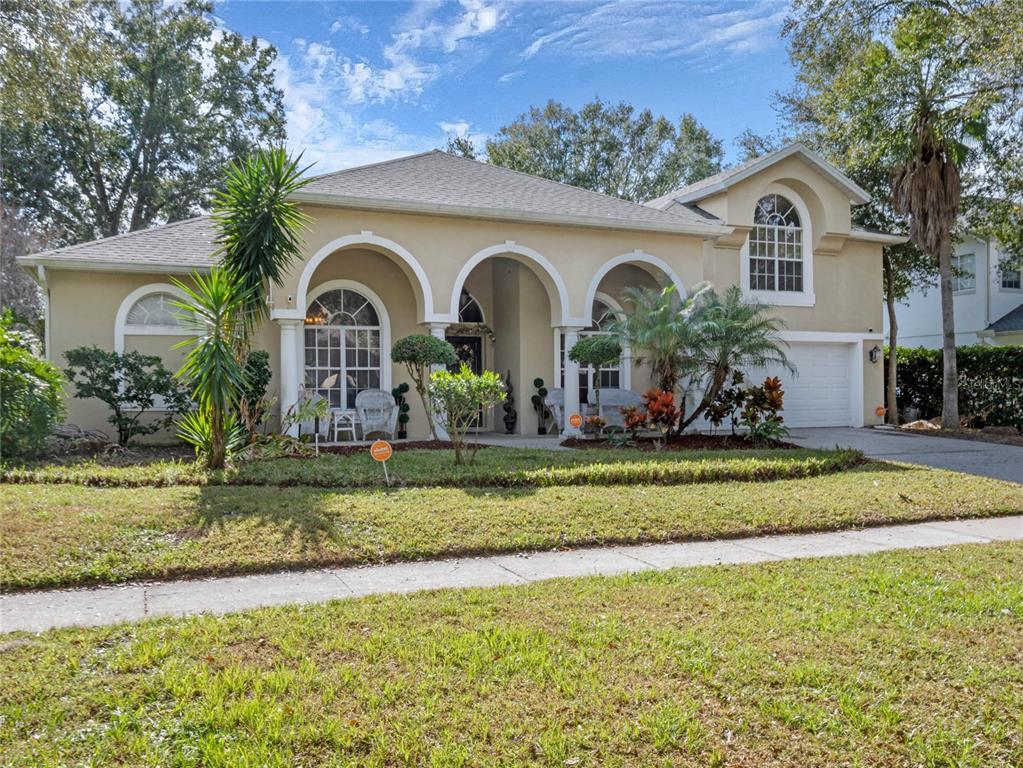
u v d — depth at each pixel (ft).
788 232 62.39
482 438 52.21
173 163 101.30
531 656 13.26
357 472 31.91
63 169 95.81
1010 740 10.75
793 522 26.05
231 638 14.20
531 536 23.29
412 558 21.44
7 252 84.23
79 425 45.96
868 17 57.36
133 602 17.13
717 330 44.60
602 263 52.75
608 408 52.37
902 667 13.00
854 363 64.49
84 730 10.66
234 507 24.97
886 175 68.44
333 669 12.75
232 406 35.37
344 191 46.50
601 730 10.78
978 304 85.87
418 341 43.04
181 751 10.13
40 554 19.60
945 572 19.51
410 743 10.39
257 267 34.22
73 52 51.26
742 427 55.62
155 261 46.78
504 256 52.49
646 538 24.06
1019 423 62.85
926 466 38.70
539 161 121.70
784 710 11.37
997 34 47.88
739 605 16.47
